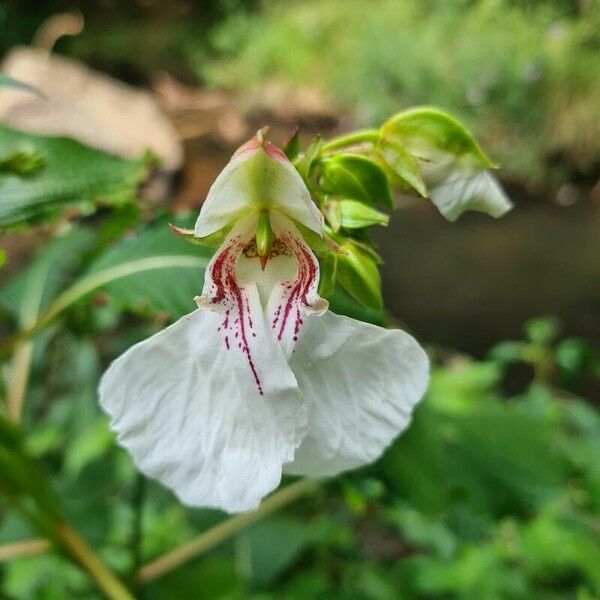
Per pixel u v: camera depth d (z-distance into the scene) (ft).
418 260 2.12
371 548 0.92
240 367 0.35
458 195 0.43
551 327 1.00
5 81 0.45
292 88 3.26
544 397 0.85
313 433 0.35
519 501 0.59
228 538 0.74
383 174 0.39
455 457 0.59
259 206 0.36
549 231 2.19
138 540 0.58
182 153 2.52
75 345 0.88
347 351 0.36
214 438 0.34
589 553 0.71
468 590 0.70
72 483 0.76
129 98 2.53
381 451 0.35
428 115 0.42
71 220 0.71
